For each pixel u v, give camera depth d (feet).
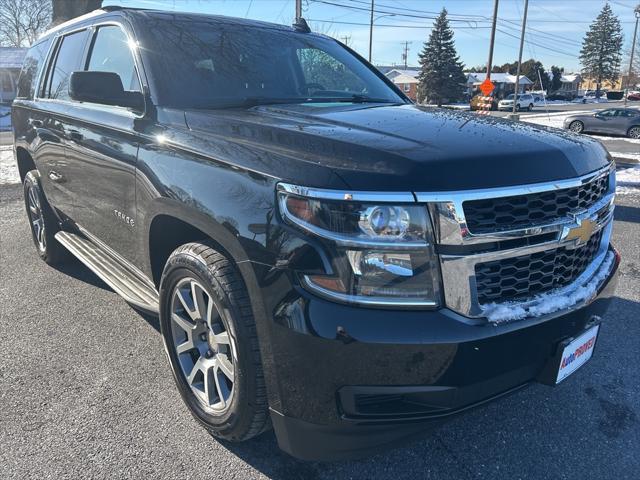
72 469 7.54
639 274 15.66
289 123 7.91
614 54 316.60
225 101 9.64
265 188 6.50
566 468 7.78
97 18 11.89
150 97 9.21
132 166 8.96
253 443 8.16
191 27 10.85
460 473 7.65
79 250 12.68
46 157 13.25
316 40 12.96
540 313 6.68
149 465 7.65
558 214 6.98
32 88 15.26
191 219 7.54
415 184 6.02
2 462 7.64
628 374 10.28
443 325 6.03
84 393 9.36
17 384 9.61
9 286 14.25
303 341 6.02
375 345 5.86
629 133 74.13
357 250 5.92
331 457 6.48
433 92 207.00
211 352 7.94
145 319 12.28
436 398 6.17
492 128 7.92
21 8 160.76
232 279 6.91
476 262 6.26
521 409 9.18
